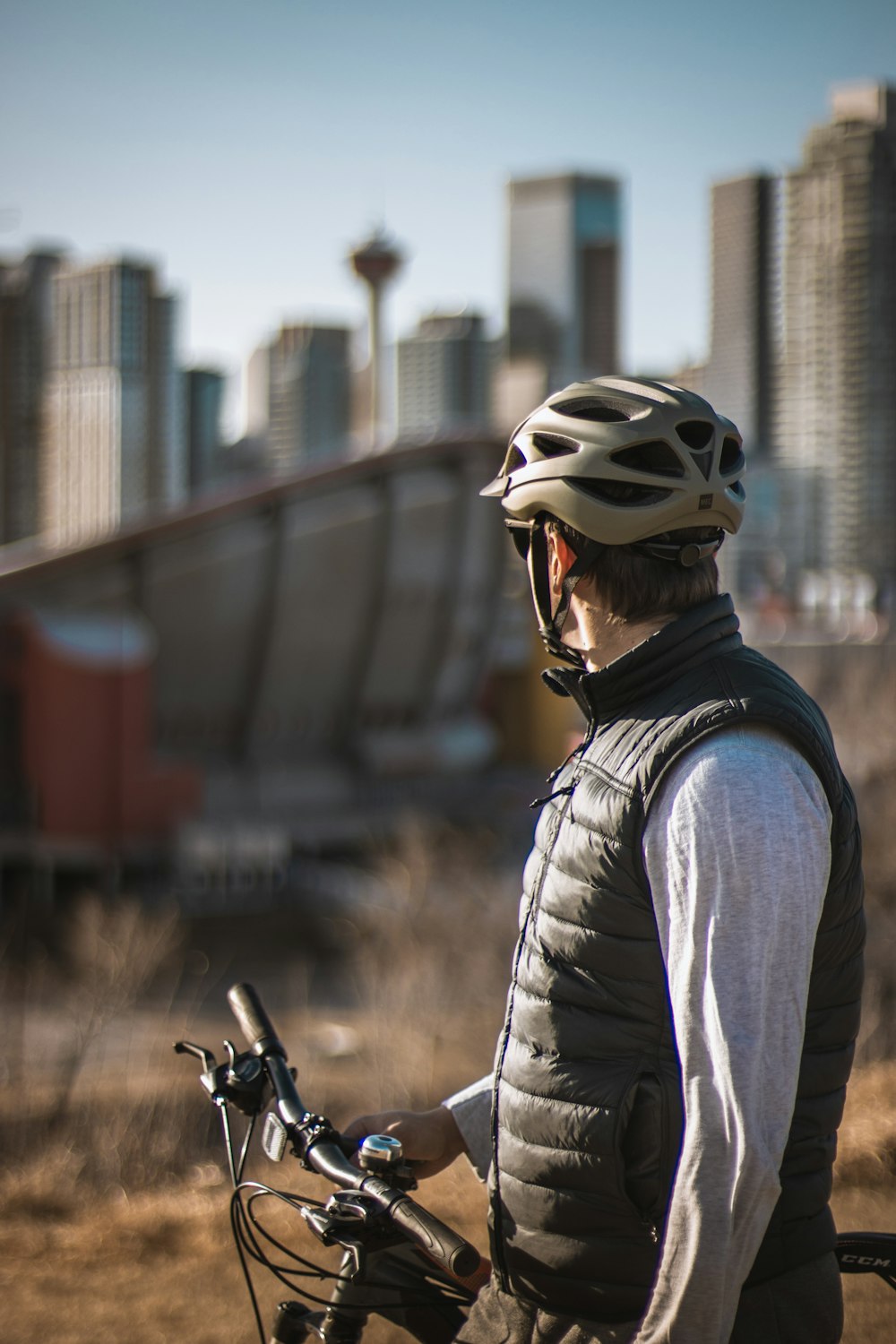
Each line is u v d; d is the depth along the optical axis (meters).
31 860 92.69
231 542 105.88
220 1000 68.94
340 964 80.75
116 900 91.50
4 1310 7.69
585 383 2.96
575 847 2.71
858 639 133.50
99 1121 24.50
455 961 44.75
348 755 115.94
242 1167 3.08
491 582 119.12
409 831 71.31
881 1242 3.08
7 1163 20.70
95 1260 8.65
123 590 103.31
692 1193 2.39
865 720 40.44
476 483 115.19
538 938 2.80
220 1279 8.09
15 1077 33.75
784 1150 2.61
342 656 113.25
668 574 2.81
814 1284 2.66
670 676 2.74
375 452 111.12
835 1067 2.69
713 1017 2.42
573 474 2.80
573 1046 2.68
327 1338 3.05
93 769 94.44
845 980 2.71
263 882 98.25
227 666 108.38
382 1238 2.78
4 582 99.50
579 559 2.88
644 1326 2.46
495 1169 2.85
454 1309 3.10
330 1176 2.84
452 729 121.19
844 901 2.67
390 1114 3.22
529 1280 2.74
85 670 93.94
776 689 2.65
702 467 2.77
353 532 110.25
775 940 2.43
